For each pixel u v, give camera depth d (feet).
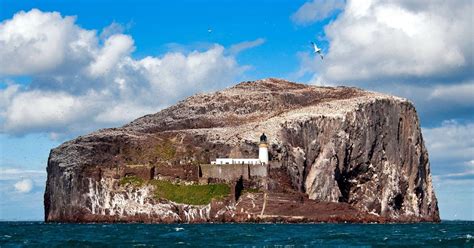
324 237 621.31
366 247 510.58
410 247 507.71
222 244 534.37
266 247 510.99
